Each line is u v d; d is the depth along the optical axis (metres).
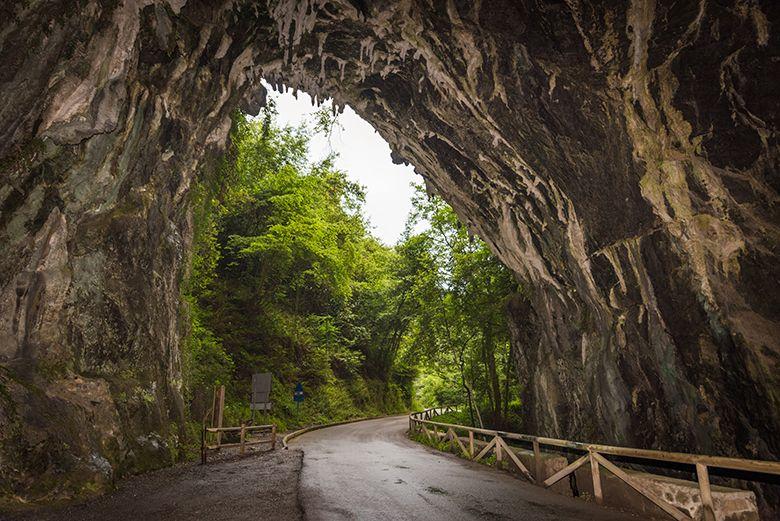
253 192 26.25
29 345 7.65
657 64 6.98
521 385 17.25
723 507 5.24
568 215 10.12
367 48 10.81
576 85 8.20
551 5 7.64
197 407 15.07
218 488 7.41
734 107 6.25
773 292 6.15
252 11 10.33
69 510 5.78
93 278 9.29
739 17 5.96
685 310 7.40
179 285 13.62
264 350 25.66
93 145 8.52
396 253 29.66
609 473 6.79
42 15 6.55
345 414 30.08
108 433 8.06
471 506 6.64
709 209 6.80
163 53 9.27
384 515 5.95
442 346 23.50
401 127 13.55
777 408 6.11
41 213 8.00
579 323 11.82
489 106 10.05
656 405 8.79
